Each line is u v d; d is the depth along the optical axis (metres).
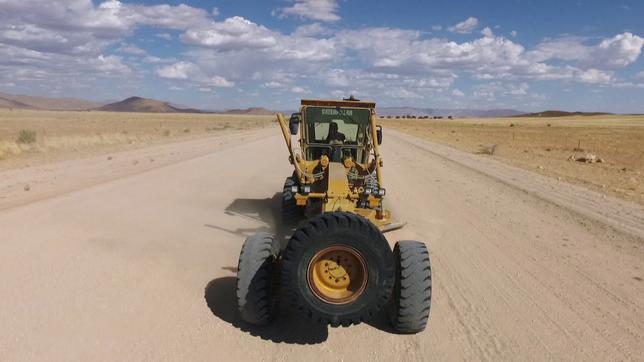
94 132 36.16
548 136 51.41
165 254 6.61
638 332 5.00
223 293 5.39
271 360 4.06
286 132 7.70
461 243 8.07
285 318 4.89
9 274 5.50
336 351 4.29
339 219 3.88
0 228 7.28
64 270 5.74
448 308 5.38
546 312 5.40
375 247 3.91
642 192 13.88
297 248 3.89
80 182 11.73
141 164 15.87
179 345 4.18
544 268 6.94
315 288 3.98
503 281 6.35
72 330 4.30
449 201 11.78
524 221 9.83
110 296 5.09
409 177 15.84
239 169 15.95
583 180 16.16
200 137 33.69
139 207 9.32
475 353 4.38
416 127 85.06
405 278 4.36
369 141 8.05
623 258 7.53
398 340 4.55
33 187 10.74
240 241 7.46
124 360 3.88
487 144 36.59
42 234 7.11
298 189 7.35
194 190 11.58
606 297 5.93
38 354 3.87
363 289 3.98
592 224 9.65
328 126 8.03
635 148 33.44
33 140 20.92
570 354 4.46
